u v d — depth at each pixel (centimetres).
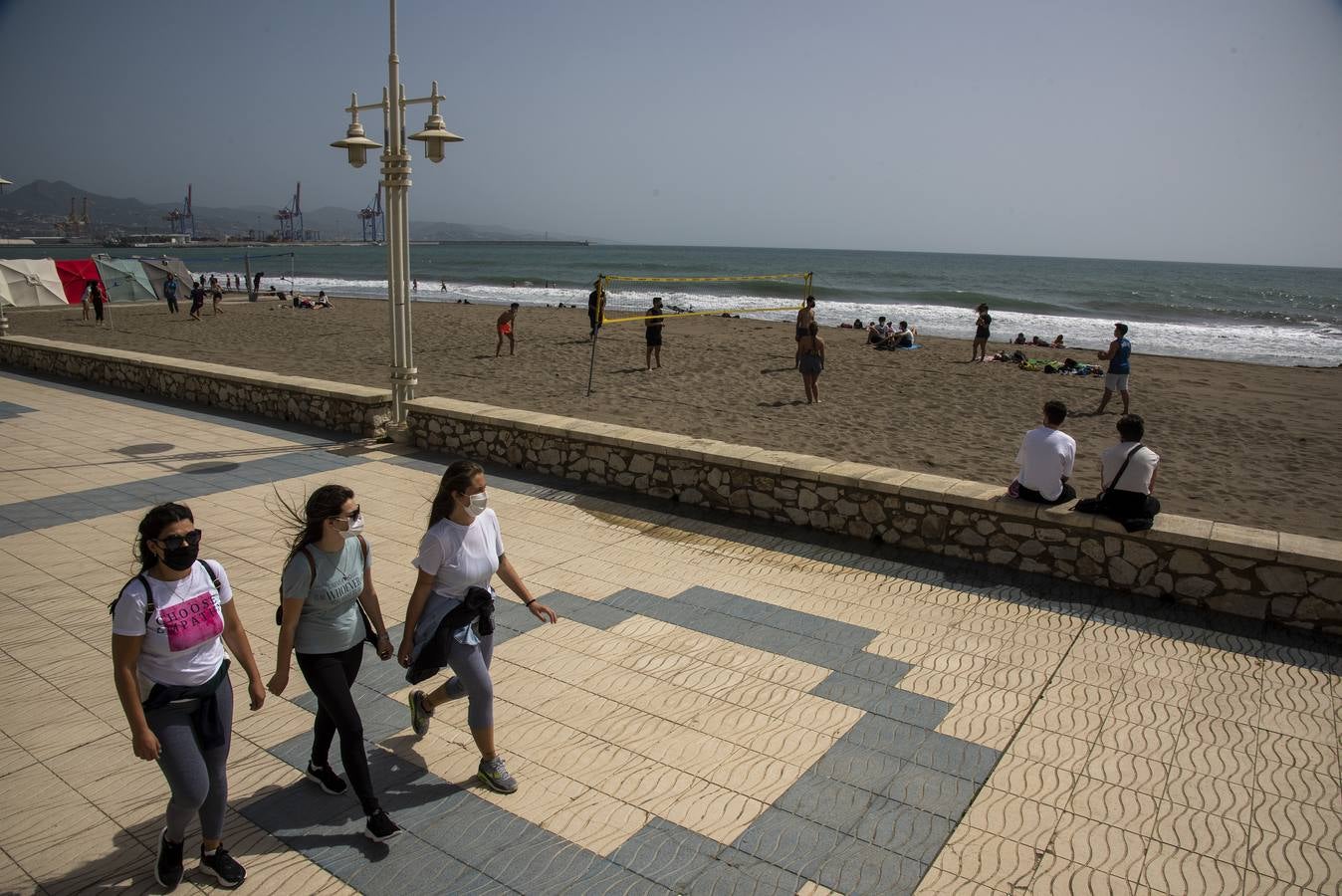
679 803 383
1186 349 3139
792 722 452
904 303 5050
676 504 815
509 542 716
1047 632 560
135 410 1237
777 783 399
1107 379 1464
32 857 344
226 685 329
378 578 632
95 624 551
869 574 653
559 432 892
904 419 1362
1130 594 616
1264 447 1283
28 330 2411
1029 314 4597
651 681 491
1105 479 625
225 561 659
